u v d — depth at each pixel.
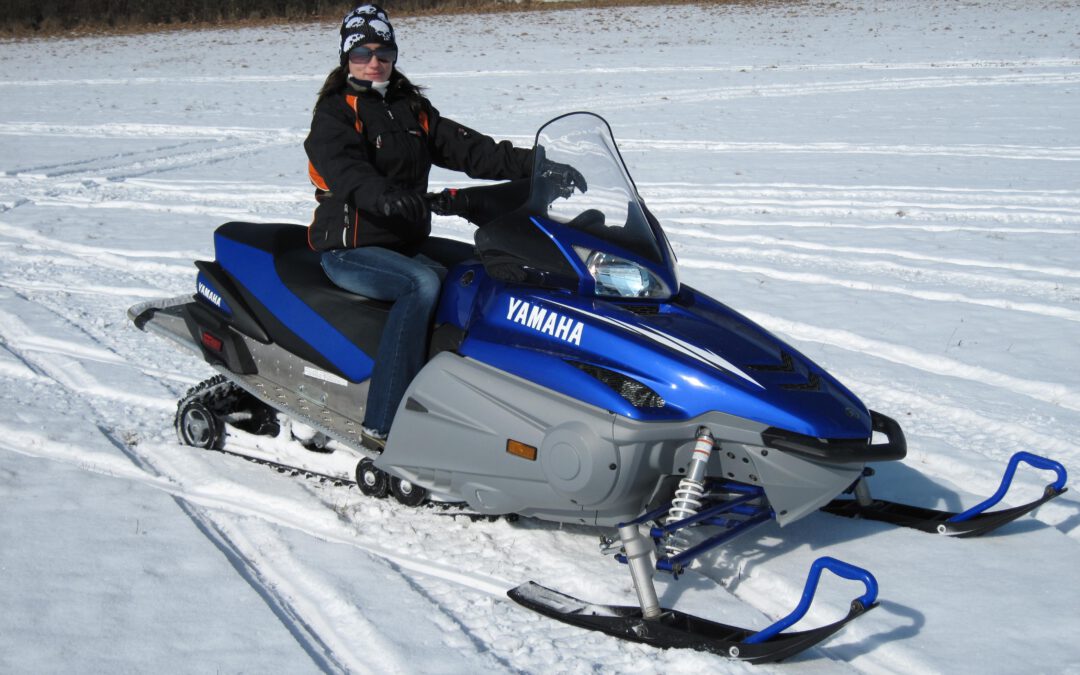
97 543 3.51
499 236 3.52
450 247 4.05
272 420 4.54
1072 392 5.17
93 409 4.91
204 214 9.73
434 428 3.51
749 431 3.09
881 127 14.47
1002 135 13.47
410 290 3.65
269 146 14.09
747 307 6.73
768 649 2.85
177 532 3.62
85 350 5.81
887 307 6.74
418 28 31.75
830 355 5.84
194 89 21.05
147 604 3.13
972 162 11.78
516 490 3.38
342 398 3.98
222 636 2.97
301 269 4.11
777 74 20.78
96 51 28.77
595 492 3.14
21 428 4.56
